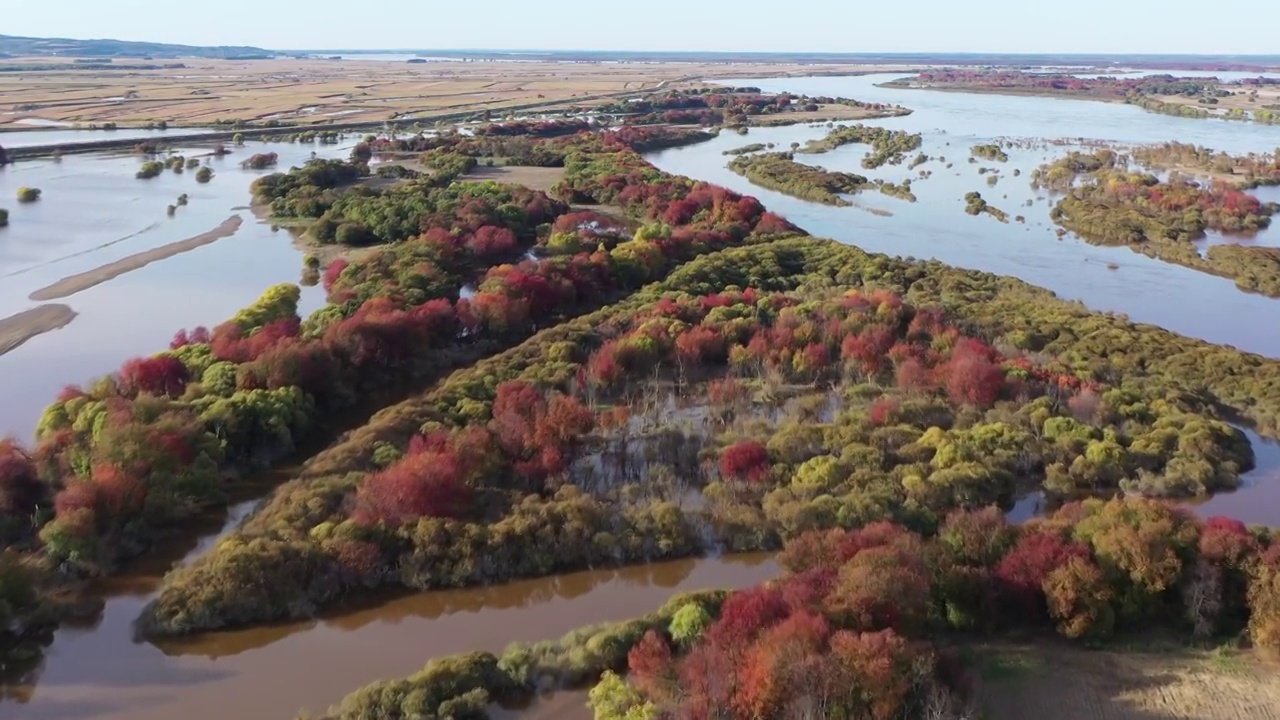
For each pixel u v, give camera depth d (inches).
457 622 2493.8
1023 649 2217.0
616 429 3435.0
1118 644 2250.2
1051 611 2265.0
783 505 2842.0
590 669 2201.0
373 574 2556.6
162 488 2849.4
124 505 2731.3
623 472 3191.4
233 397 3324.3
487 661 2178.9
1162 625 2310.5
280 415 3326.8
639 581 2689.5
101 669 2265.0
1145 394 3659.0
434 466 2795.3
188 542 2802.7
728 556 2768.2
